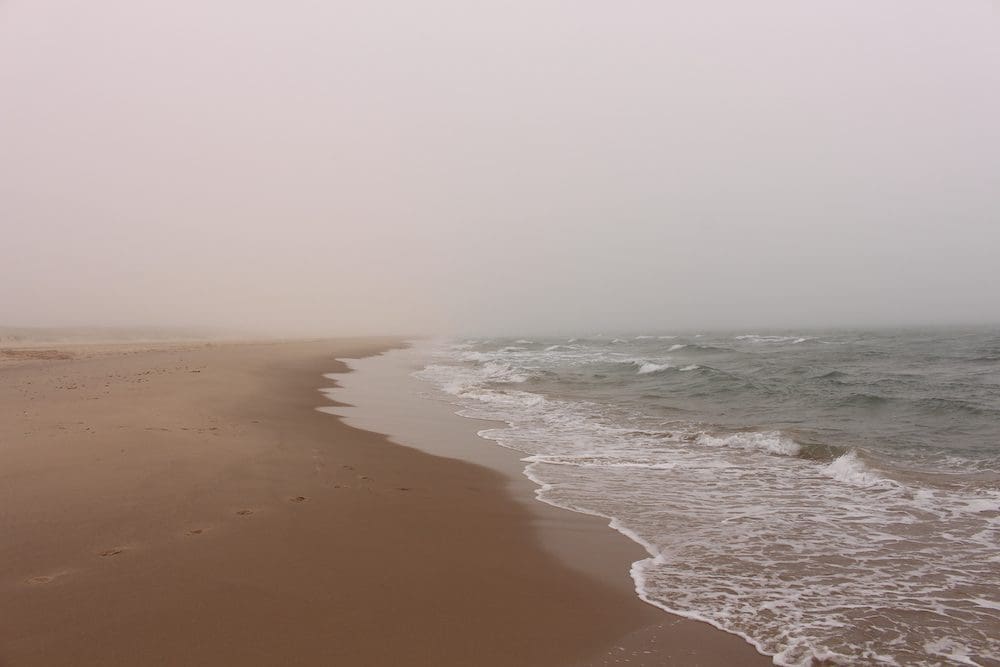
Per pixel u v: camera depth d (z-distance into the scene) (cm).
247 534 494
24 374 1579
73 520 502
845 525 593
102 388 1295
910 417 1227
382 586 416
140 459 699
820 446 912
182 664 304
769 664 338
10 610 350
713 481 764
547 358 3061
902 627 385
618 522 597
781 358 2784
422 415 1288
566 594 424
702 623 386
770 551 520
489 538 537
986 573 474
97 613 351
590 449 963
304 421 1100
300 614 366
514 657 336
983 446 959
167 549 452
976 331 6900
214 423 971
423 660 326
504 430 1124
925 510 640
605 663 333
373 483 695
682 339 5406
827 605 416
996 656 349
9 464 656
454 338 7075
